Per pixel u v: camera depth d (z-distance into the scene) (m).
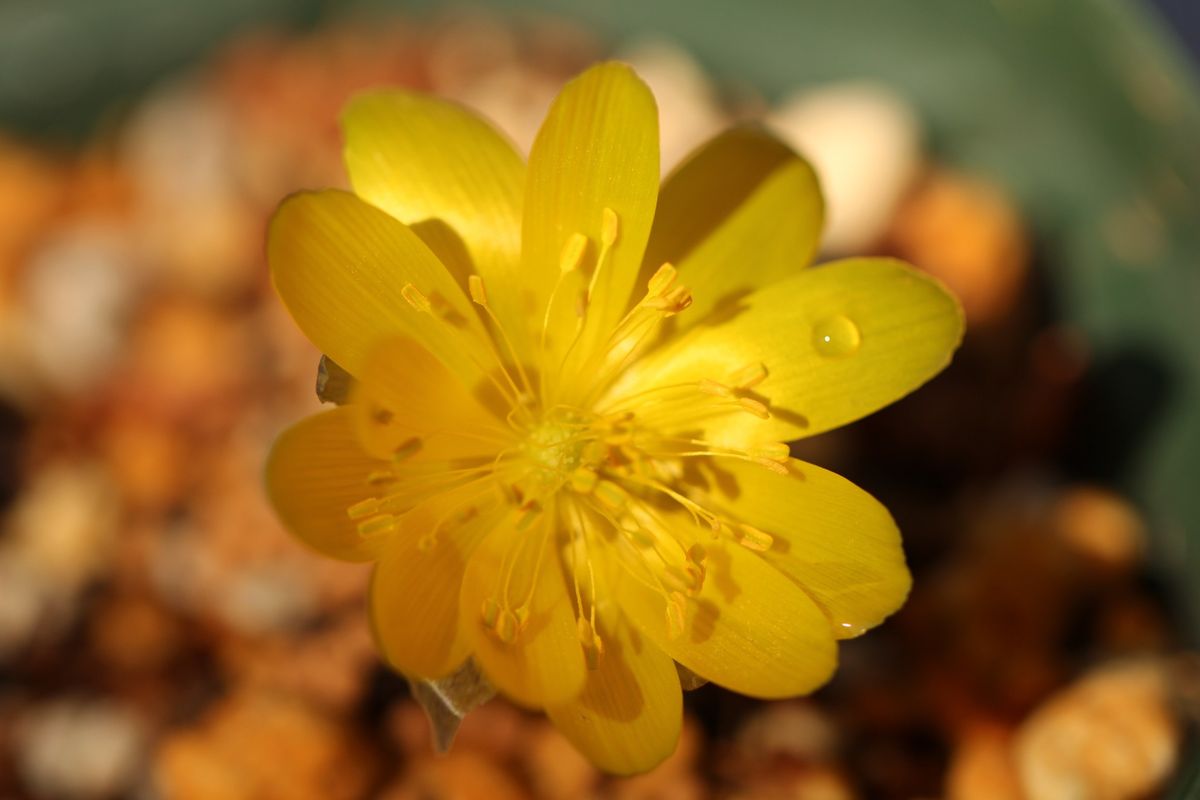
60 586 0.15
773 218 0.13
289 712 0.14
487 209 0.12
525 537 0.12
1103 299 0.15
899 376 0.12
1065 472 0.15
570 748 0.14
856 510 0.12
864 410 0.12
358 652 0.14
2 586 0.15
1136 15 0.15
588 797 0.14
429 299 0.12
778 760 0.14
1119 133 0.15
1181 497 0.15
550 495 0.13
